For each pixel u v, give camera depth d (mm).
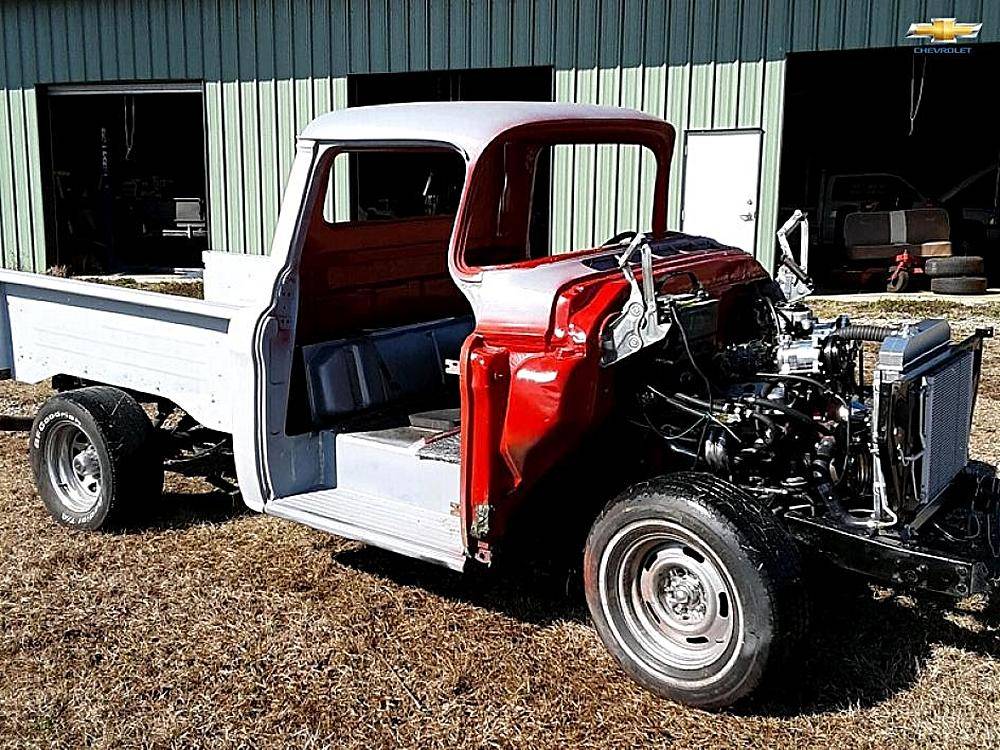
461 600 4359
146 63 15570
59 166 17391
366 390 4703
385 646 3961
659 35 12883
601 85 13297
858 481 3764
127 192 18312
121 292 4820
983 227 15586
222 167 15469
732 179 12836
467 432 3803
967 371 3959
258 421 4352
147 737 3379
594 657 3887
